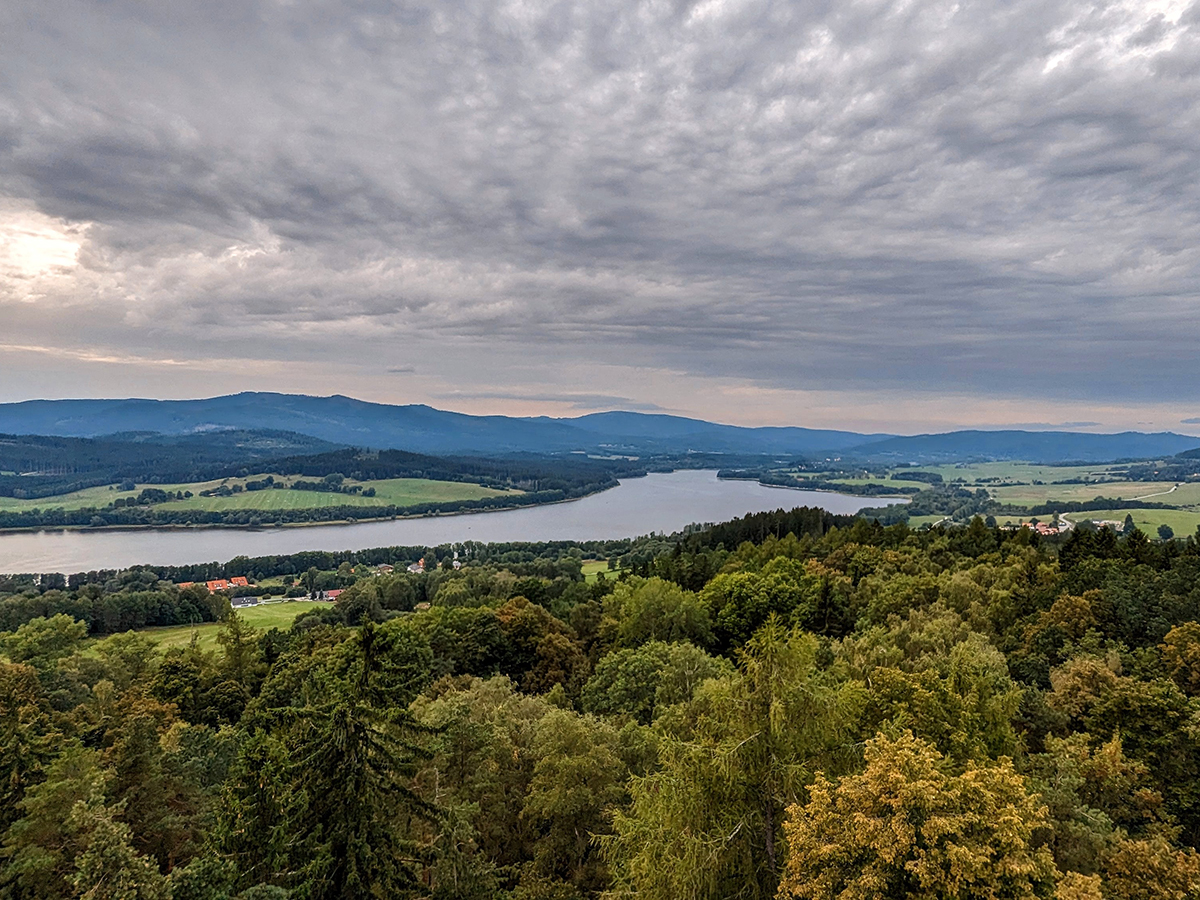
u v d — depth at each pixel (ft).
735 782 59.93
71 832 66.33
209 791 87.35
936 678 84.58
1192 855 57.93
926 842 42.88
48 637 233.35
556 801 90.89
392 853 68.13
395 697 77.25
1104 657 122.11
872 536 316.40
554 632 223.51
